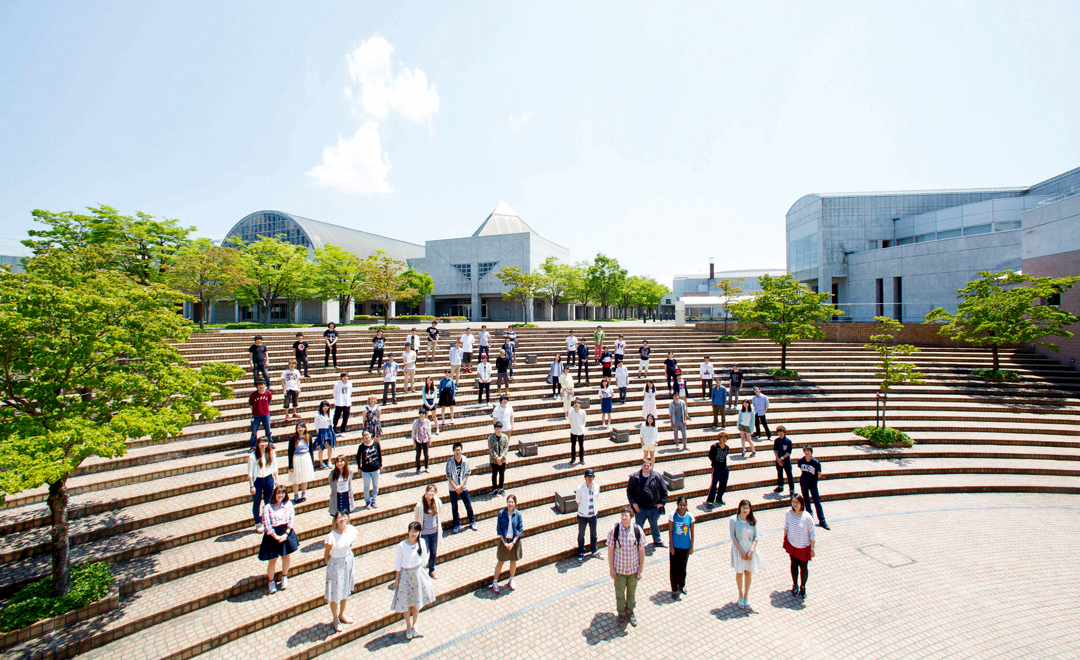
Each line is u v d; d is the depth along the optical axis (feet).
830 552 31.09
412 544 22.02
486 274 201.26
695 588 26.78
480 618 23.84
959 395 61.41
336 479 28.09
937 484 41.75
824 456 46.14
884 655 21.61
